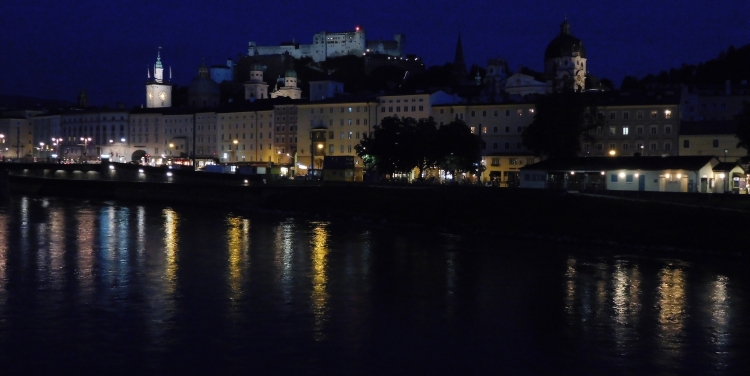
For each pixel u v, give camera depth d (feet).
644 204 320.29
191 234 307.99
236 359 139.44
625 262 244.83
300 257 248.32
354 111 647.15
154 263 232.94
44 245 269.23
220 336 152.87
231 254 253.24
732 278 218.59
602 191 368.07
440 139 492.95
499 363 140.05
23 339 149.38
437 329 160.76
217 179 549.95
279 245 276.62
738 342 154.30
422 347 148.36
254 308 175.63
